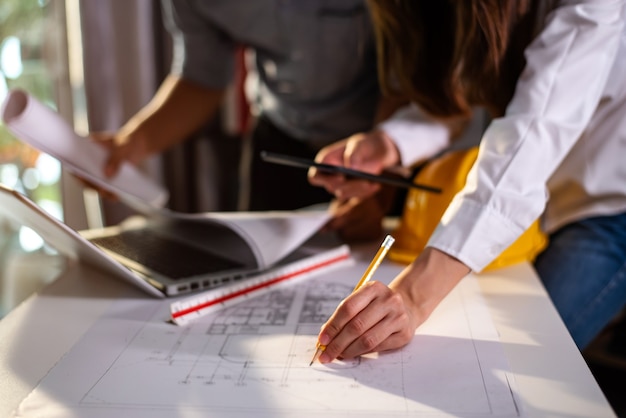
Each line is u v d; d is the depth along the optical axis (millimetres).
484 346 648
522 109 731
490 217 694
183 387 577
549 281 961
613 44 745
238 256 930
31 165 1921
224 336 688
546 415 524
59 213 1973
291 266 866
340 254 930
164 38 1932
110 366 622
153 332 705
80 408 544
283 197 1604
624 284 955
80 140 1061
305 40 1332
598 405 539
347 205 1059
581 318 954
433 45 892
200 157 2049
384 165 997
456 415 523
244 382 584
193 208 2086
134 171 1191
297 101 1452
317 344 630
